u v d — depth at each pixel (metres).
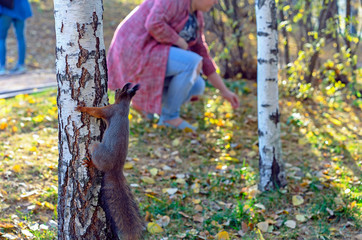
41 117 6.12
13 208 3.93
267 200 4.30
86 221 3.09
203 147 5.71
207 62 5.89
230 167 5.15
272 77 4.36
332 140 5.92
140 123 6.34
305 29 7.25
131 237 3.00
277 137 4.46
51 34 13.70
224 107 7.10
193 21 5.63
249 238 3.70
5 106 6.55
